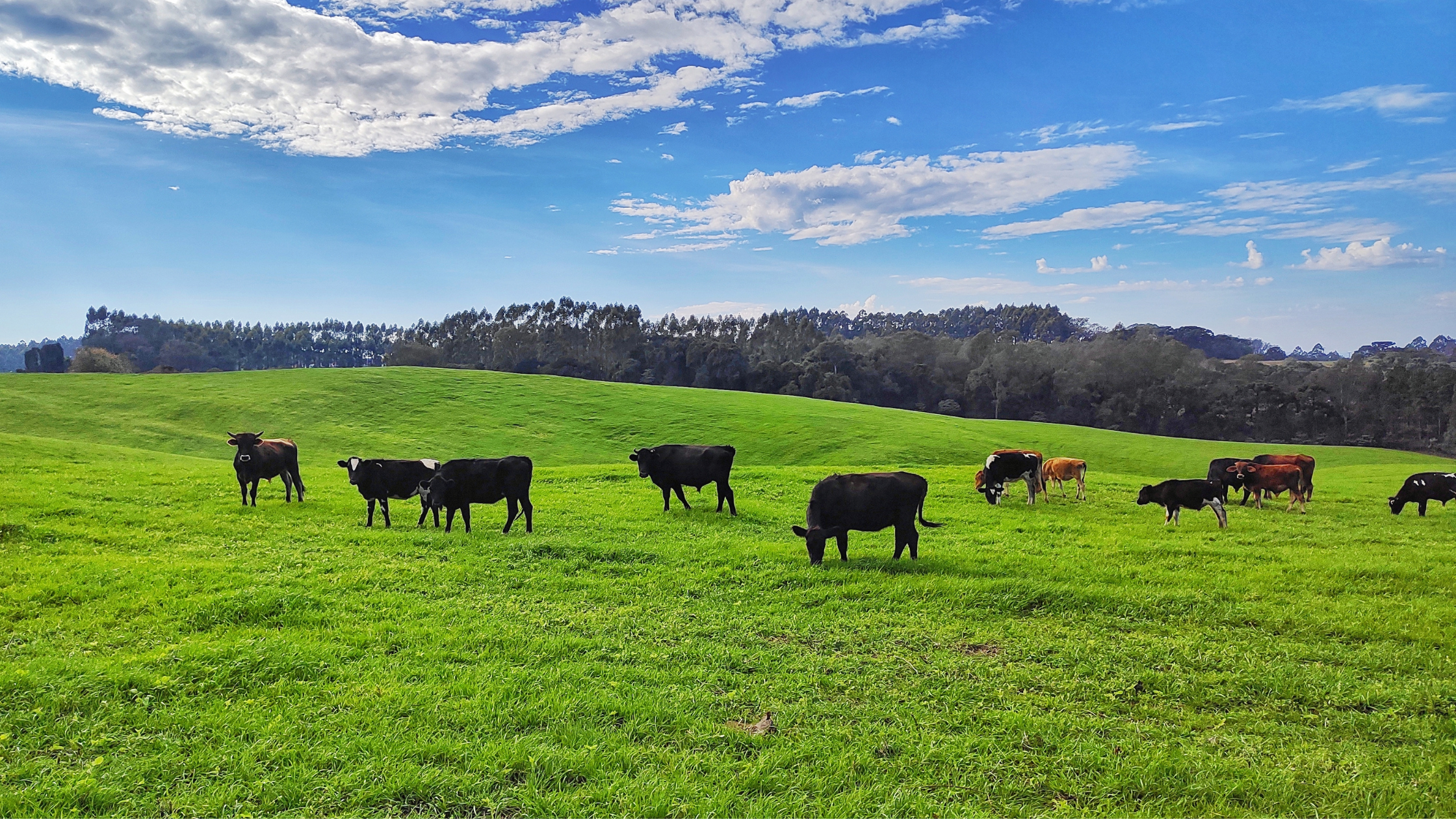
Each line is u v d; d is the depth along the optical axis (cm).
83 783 600
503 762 660
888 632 1040
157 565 1259
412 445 5678
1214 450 6028
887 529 1770
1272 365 12038
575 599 1180
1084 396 10694
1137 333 12838
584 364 12431
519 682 825
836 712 796
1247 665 928
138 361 16462
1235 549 1576
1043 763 703
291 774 632
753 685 856
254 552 1415
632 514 1925
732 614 1118
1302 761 712
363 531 1631
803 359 12125
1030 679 893
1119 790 662
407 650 918
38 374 6769
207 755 655
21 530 1460
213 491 2112
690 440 6181
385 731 709
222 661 841
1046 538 1723
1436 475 2175
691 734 728
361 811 591
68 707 732
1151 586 1254
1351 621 1079
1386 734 769
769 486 2522
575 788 635
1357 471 4066
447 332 14738
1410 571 1355
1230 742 750
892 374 11894
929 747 720
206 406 6091
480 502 1686
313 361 18850
